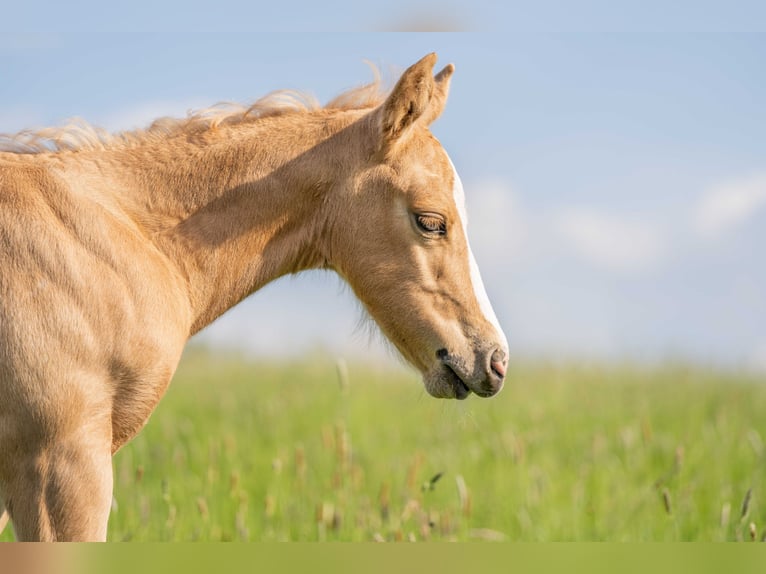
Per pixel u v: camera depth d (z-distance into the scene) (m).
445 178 7.48
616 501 10.27
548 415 14.73
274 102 7.64
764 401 16.44
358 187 7.41
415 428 14.13
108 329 6.44
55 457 6.30
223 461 11.73
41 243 6.39
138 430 6.76
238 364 21.84
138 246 6.79
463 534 9.09
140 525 9.09
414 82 7.08
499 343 7.46
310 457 11.88
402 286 7.43
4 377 6.22
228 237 7.25
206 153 7.27
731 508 10.25
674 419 14.52
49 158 6.91
